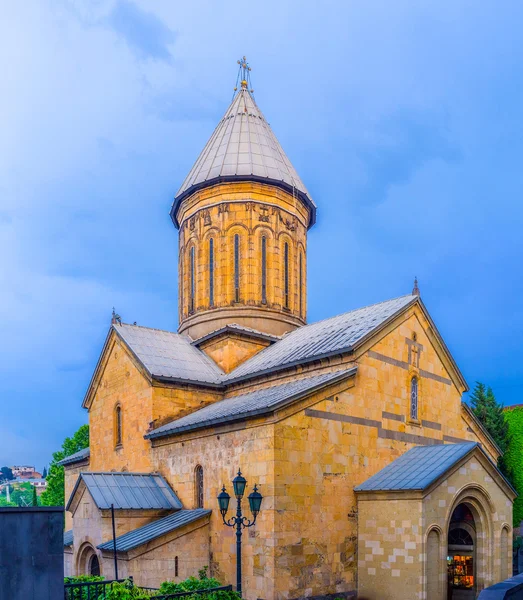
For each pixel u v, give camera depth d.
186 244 33.03
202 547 21.14
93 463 30.59
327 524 20.08
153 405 25.97
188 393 26.91
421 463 21.66
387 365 23.72
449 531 23.05
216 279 31.19
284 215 32.31
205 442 22.36
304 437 20.03
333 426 20.98
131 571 19.59
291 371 24.44
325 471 20.41
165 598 13.02
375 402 22.78
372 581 20.16
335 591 19.81
